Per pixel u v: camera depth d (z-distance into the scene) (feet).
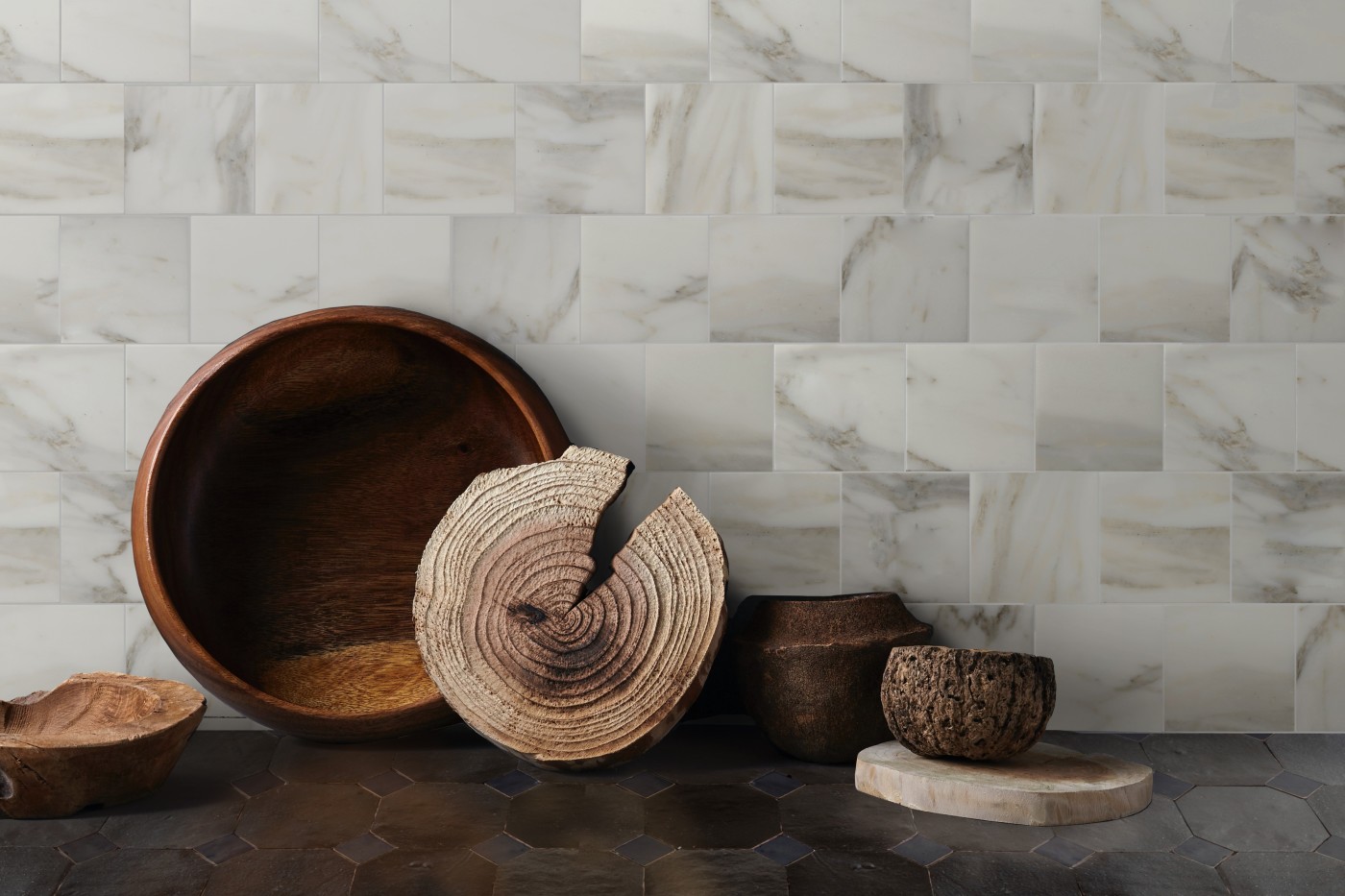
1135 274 5.80
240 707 5.21
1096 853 4.32
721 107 5.81
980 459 5.83
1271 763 5.34
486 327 5.88
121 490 5.88
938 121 5.80
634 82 5.82
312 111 5.83
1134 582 5.82
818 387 5.85
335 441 5.97
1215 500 5.80
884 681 4.93
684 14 5.80
